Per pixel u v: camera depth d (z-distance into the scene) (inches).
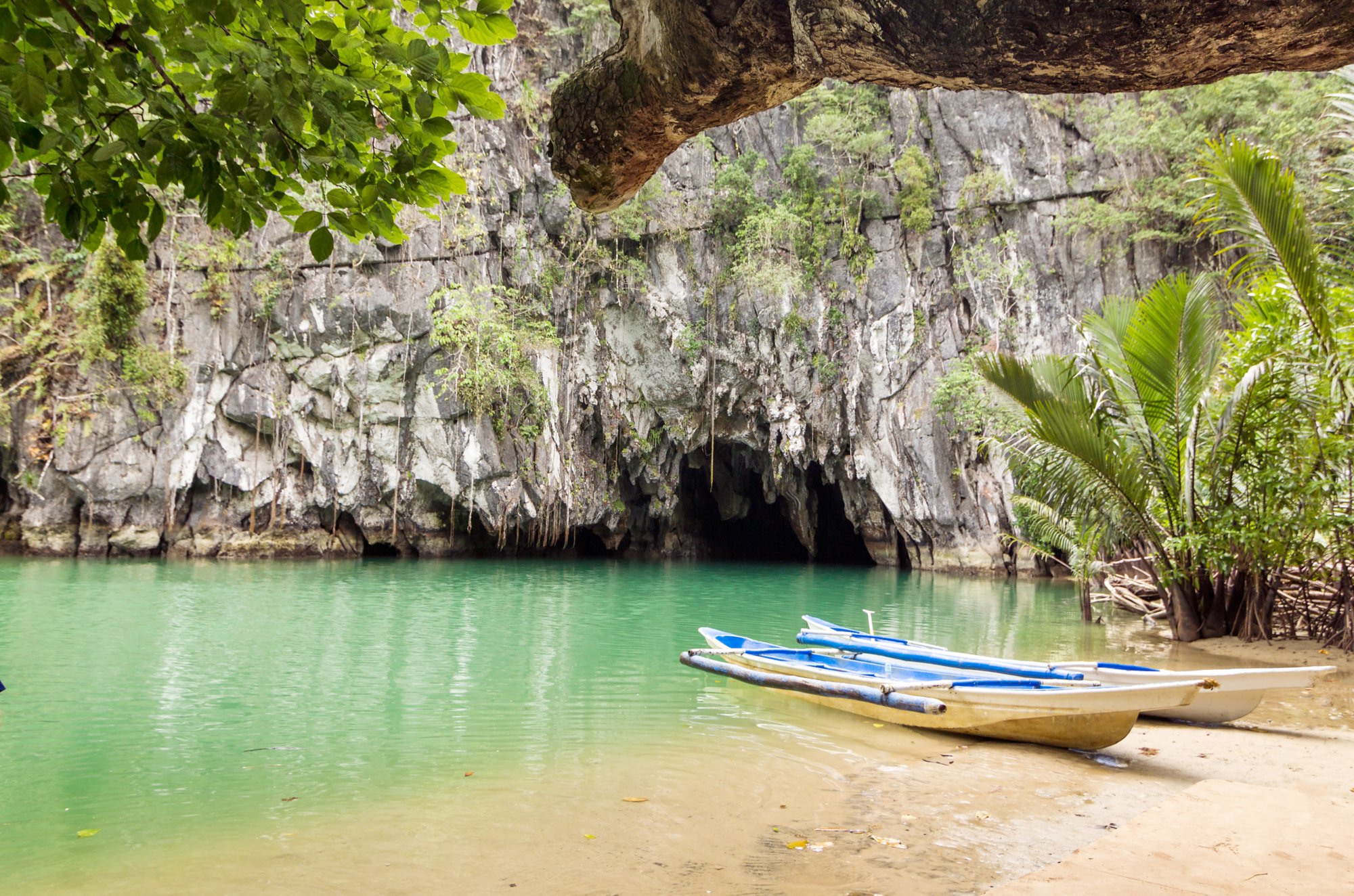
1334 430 378.3
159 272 910.4
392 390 952.3
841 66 84.0
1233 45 65.1
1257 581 410.9
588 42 1039.0
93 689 298.5
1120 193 926.4
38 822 178.4
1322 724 269.4
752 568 978.7
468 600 584.7
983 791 202.8
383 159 102.3
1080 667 267.3
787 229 1016.9
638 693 302.5
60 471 865.5
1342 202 422.9
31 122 87.2
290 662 350.6
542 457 996.6
